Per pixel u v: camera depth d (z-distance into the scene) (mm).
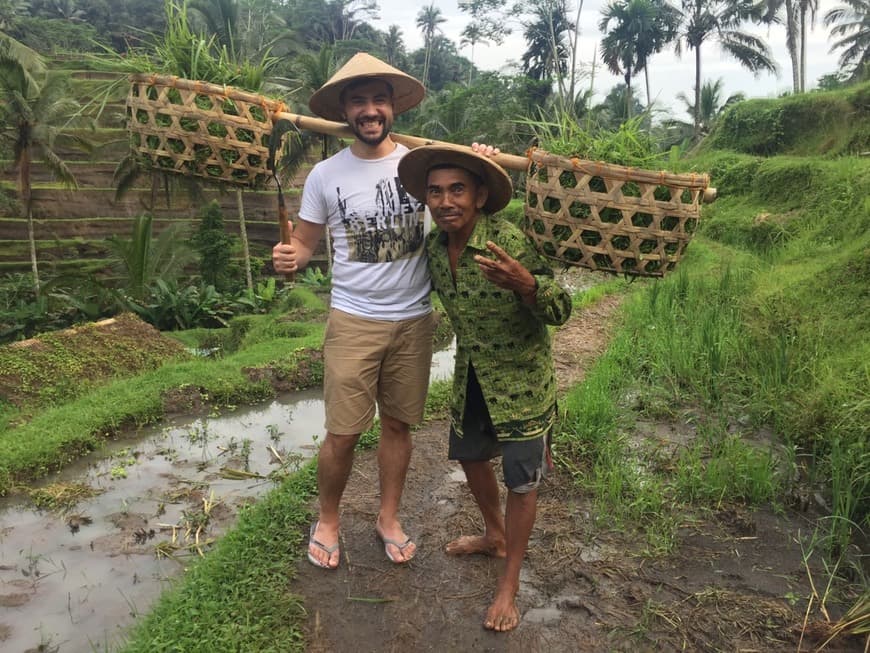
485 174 2510
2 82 21031
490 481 3135
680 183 2318
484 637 2750
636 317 8414
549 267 2539
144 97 2717
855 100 19703
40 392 8047
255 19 40125
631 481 3988
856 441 4148
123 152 30203
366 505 3871
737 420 5070
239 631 2719
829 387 4715
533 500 2717
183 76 2844
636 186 2344
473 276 2559
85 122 24766
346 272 2924
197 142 2693
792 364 5531
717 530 3545
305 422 6500
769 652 2623
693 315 7746
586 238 2404
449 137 30094
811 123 21047
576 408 4984
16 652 3047
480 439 2904
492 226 2574
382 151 2848
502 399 2643
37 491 4734
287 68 22109
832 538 3346
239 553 3309
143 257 21203
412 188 2689
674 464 4305
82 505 4586
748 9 34062
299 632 2756
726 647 2654
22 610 3365
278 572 3156
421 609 2928
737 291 8609
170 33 2980
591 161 2336
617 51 33500
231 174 2793
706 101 37344
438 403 5715
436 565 3262
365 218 2822
